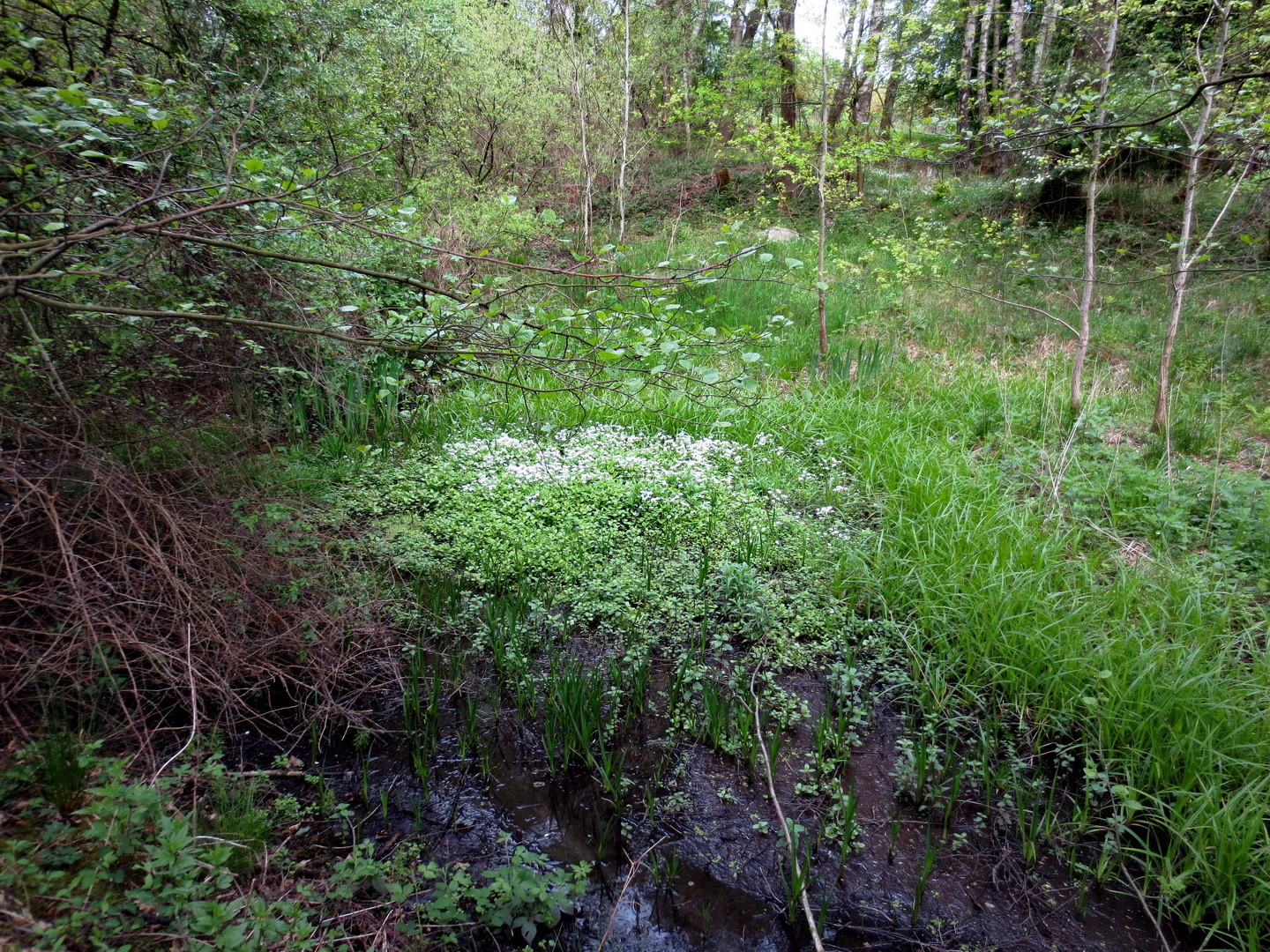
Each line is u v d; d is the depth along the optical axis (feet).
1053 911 9.52
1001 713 12.59
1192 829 9.87
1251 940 8.79
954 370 27.07
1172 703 11.35
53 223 8.31
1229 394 23.67
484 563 16.24
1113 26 20.88
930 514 17.28
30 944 6.36
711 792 11.28
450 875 9.46
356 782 10.95
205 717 11.14
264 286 13.37
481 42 38.52
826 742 12.13
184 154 12.37
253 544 12.62
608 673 13.61
